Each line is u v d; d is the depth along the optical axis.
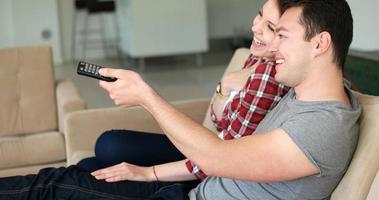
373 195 1.08
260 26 1.38
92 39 7.14
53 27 6.74
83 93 5.06
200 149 1.10
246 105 1.39
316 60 1.07
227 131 1.46
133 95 1.21
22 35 6.62
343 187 1.12
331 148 1.04
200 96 4.88
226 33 7.66
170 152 1.69
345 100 1.11
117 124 1.96
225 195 1.24
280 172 1.05
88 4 6.64
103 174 1.46
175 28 6.14
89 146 1.97
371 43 3.16
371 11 3.14
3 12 6.48
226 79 1.67
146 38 6.08
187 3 6.11
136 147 1.66
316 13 1.04
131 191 1.41
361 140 1.12
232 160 1.07
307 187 1.11
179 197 1.30
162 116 1.16
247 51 1.99
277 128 1.10
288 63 1.08
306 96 1.11
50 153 2.28
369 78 2.73
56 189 1.38
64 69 6.41
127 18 6.22
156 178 1.50
